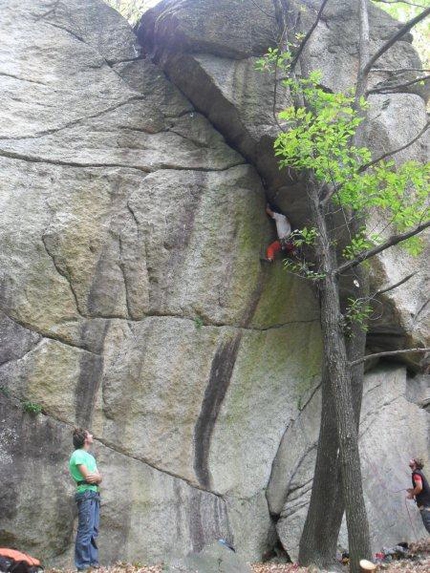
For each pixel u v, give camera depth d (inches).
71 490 315.0
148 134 381.1
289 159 307.9
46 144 358.6
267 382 391.2
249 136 375.9
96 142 368.2
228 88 374.6
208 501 351.6
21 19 390.6
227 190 381.7
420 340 412.5
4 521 297.6
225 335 374.9
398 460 405.4
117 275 351.3
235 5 384.5
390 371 435.8
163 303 358.9
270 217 397.1
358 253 319.6
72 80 382.0
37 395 319.9
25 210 340.8
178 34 376.8
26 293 329.4
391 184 300.0
